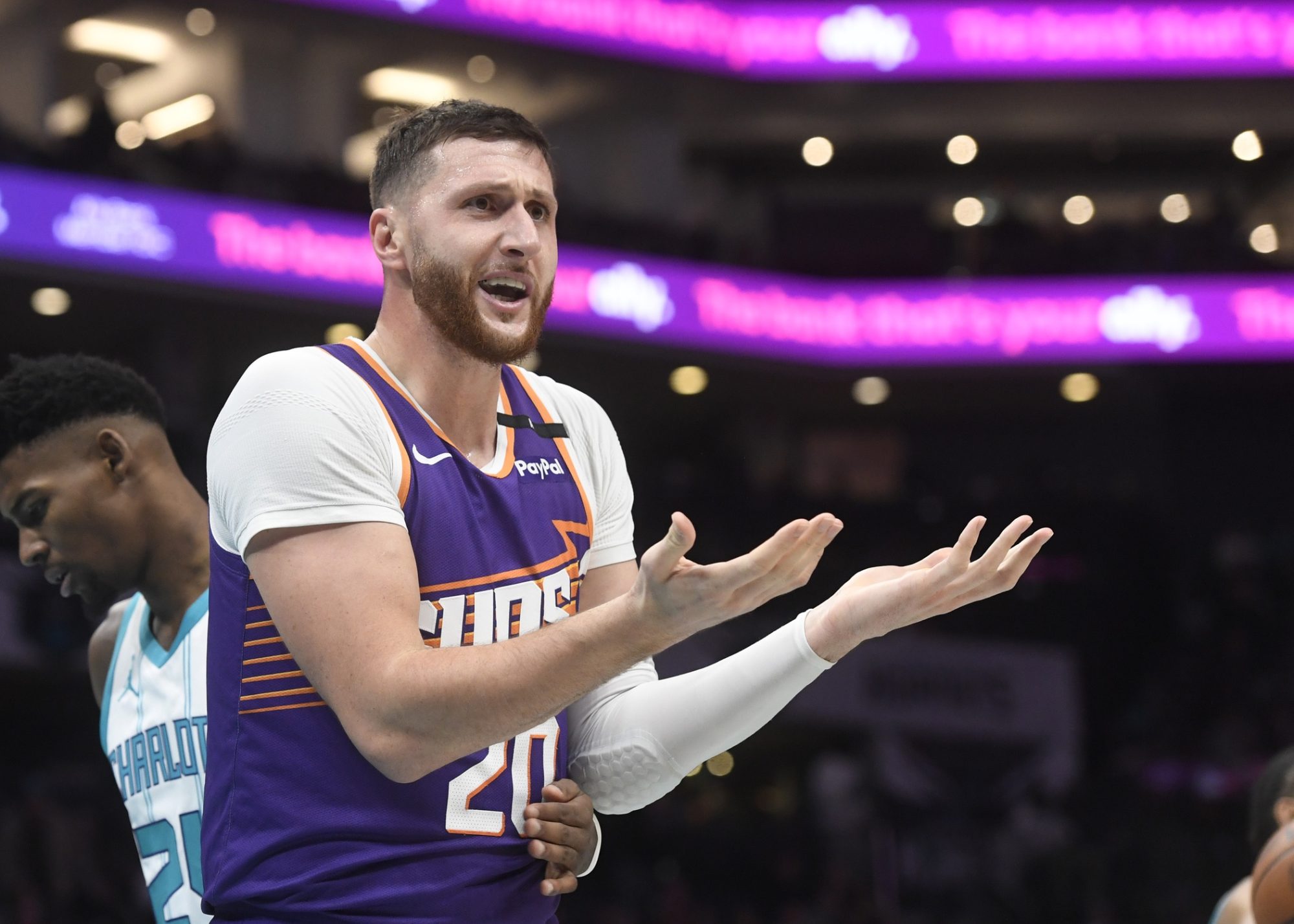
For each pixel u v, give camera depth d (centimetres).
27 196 4234
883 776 4191
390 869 605
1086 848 3841
